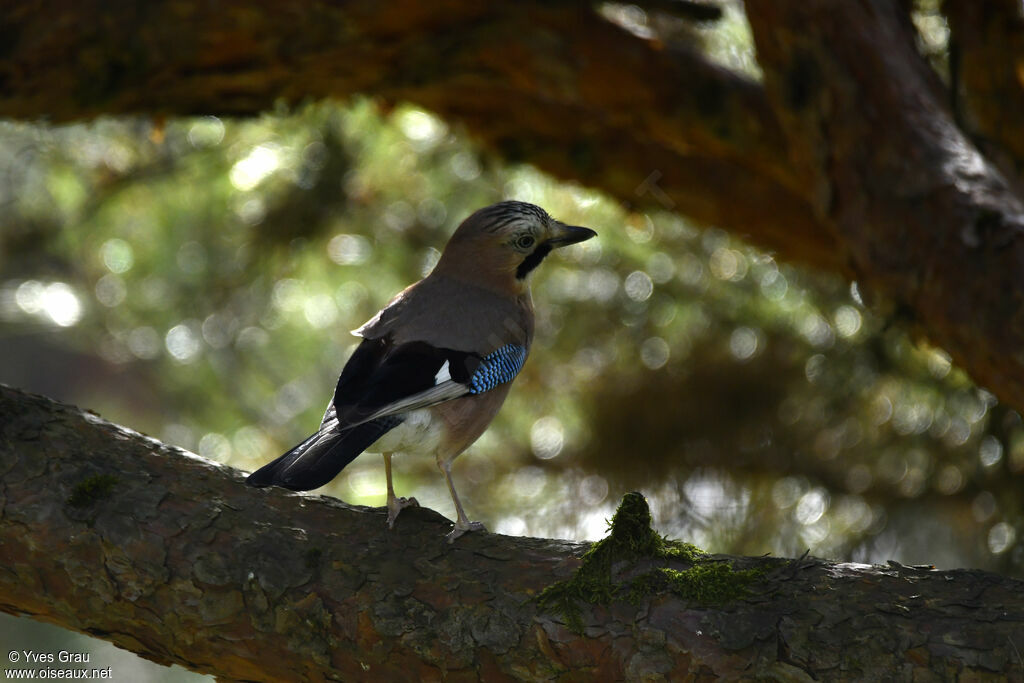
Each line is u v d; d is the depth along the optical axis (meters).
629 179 10.27
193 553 5.32
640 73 9.23
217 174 11.63
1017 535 10.92
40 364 18.62
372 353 6.90
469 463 12.05
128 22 8.23
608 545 5.14
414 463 12.06
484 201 11.93
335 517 5.61
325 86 9.03
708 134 9.54
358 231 11.84
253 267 11.89
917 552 12.06
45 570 5.40
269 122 11.34
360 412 6.36
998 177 7.33
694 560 5.11
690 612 4.89
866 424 11.57
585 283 11.80
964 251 6.86
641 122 9.57
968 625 4.64
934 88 7.89
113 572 5.33
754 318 11.40
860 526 11.57
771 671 4.70
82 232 12.34
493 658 5.05
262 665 5.35
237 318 13.01
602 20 9.14
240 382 13.12
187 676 13.52
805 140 8.10
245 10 8.23
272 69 8.63
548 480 11.91
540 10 8.80
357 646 5.18
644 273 11.59
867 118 7.69
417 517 5.63
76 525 5.38
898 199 7.35
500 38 8.84
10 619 13.77
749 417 11.27
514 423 12.19
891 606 4.76
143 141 11.77
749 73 10.76
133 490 5.52
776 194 10.08
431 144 11.59
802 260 10.53
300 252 11.77
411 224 11.93
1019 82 8.50
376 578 5.25
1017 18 8.31
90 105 8.53
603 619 4.96
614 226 11.70
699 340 11.41
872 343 10.98
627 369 11.59
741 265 11.49
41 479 5.54
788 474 11.40
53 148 11.80
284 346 13.17
